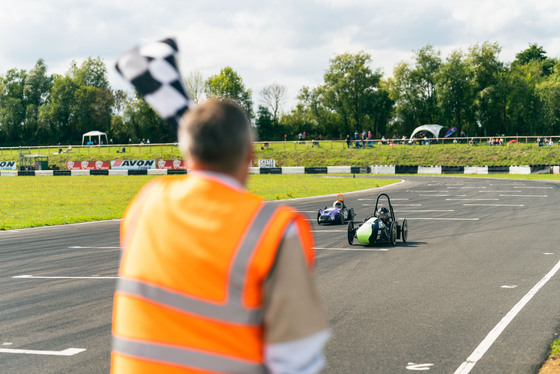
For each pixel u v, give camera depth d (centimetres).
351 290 852
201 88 9525
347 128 10319
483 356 544
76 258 1215
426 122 9906
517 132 9062
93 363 545
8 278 1003
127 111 10512
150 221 173
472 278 927
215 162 172
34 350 587
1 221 2011
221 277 157
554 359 528
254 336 157
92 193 3484
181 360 159
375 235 1279
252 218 161
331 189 3497
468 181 4125
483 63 8756
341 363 531
